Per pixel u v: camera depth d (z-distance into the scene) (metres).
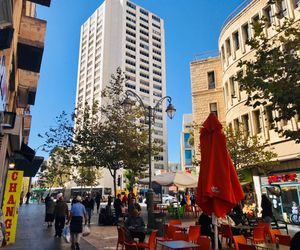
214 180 6.07
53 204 18.23
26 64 16.30
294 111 7.66
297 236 3.27
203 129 6.74
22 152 13.88
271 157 19.09
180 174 19.38
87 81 116.19
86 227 11.05
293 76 7.49
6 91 9.86
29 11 19.00
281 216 20.69
